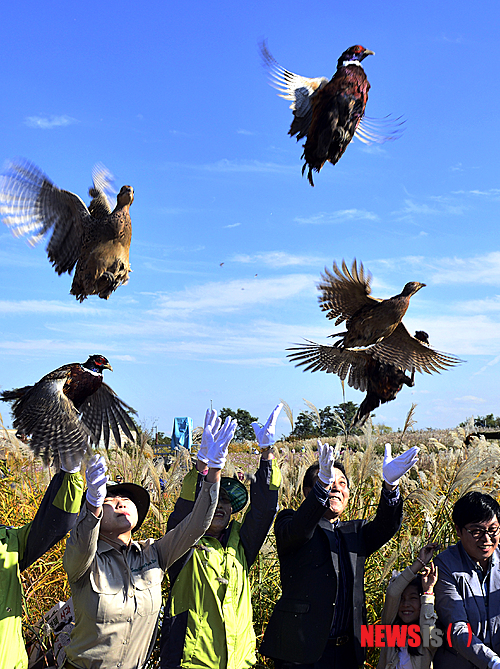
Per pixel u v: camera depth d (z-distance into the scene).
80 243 2.99
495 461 4.08
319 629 2.91
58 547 3.93
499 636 2.91
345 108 3.03
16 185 2.94
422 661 2.99
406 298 4.41
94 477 2.56
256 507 3.11
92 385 2.94
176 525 3.09
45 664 3.34
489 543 2.95
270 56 3.16
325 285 4.61
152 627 2.80
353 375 4.70
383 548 4.07
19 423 2.68
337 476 3.25
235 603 2.95
